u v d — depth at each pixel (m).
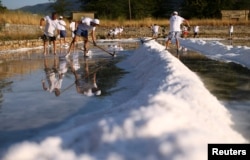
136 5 70.31
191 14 67.38
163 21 49.97
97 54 17.09
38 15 34.75
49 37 16.95
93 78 9.12
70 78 9.17
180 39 32.25
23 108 5.99
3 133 4.65
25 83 8.43
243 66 11.74
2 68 11.47
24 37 25.70
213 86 7.79
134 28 48.28
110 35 44.62
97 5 66.94
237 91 7.24
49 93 7.23
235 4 71.44
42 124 5.04
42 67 11.67
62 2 68.75
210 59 14.39
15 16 29.12
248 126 4.86
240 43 28.98
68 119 5.25
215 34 46.22
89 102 6.33
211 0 66.44
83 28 15.84
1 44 20.92
